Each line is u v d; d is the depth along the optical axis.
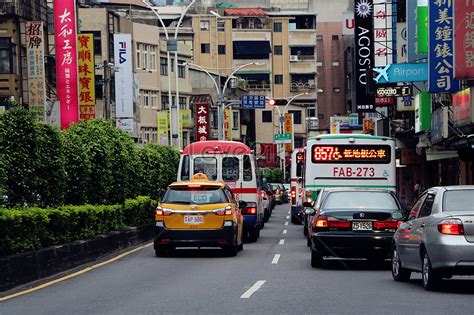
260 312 26.70
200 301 29.67
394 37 110.19
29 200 43.19
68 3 91.25
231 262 47.19
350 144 64.50
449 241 30.89
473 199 32.31
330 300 29.73
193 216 50.12
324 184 64.62
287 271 41.56
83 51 100.69
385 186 64.19
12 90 98.06
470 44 63.72
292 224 95.56
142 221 68.12
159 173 79.88
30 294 33.19
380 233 41.56
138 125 147.12
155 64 163.38
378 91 90.31
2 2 98.25
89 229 50.56
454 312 26.44
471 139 66.06
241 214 60.50
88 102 100.50
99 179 56.97
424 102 82.00
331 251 41.88
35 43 96.12
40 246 41.12
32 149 43.06
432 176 110.12
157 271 42.25
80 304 29.64
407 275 36.47
